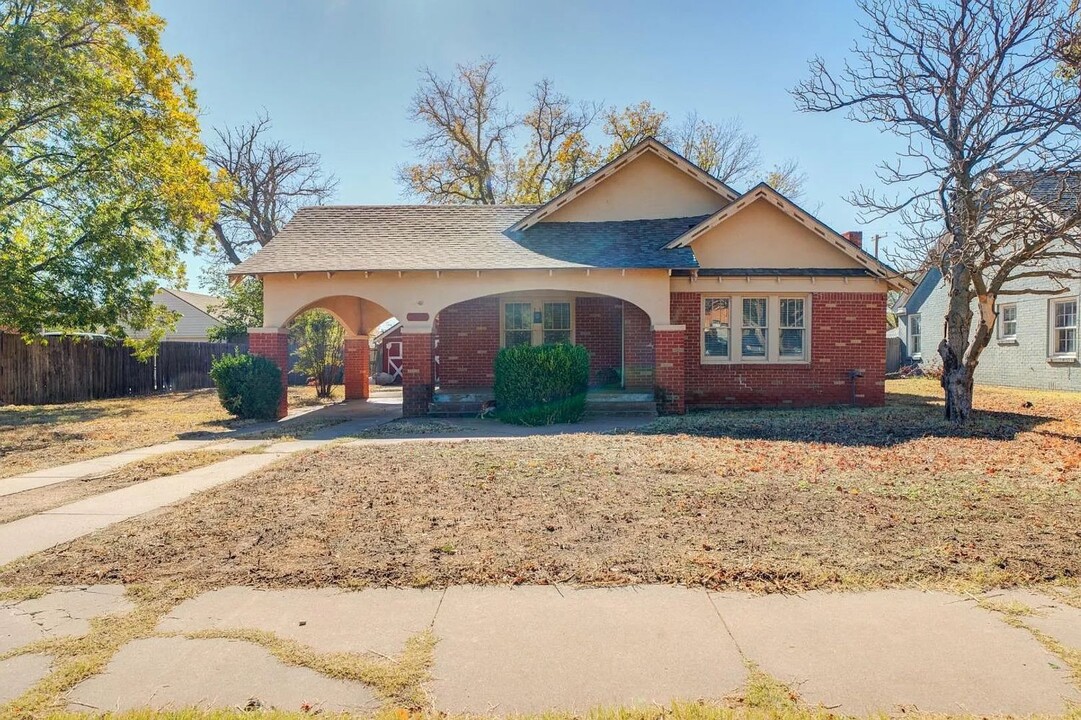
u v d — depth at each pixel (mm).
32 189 17562
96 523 5645
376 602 3896
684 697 2850
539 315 16203
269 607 3838
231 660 3213
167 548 4906
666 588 4059
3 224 17266
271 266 13961
